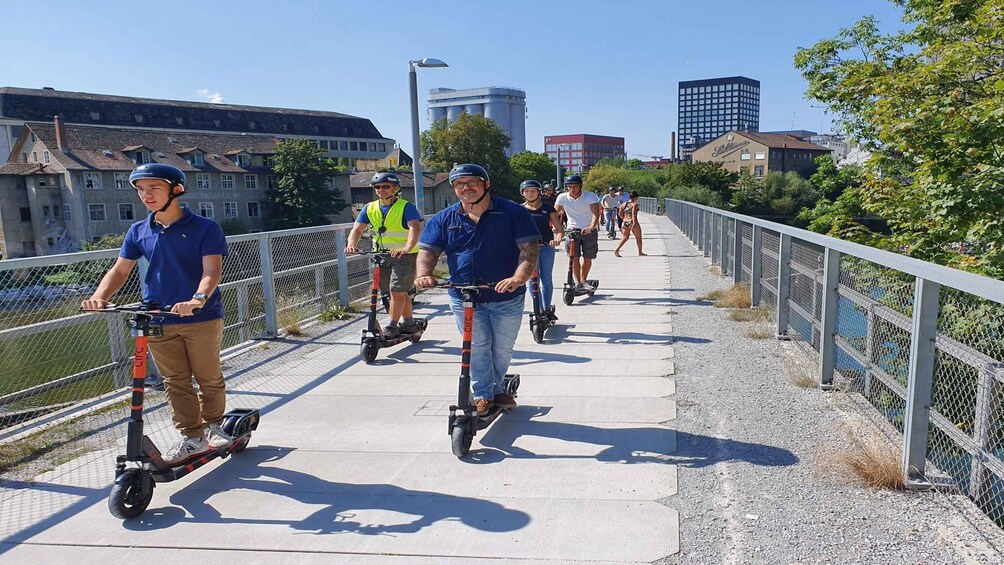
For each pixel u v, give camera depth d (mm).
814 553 3043
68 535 3432
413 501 3689
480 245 4371
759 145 100125
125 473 3512
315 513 3584
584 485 3816
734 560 3021
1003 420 3191
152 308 3600
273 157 69812
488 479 3934
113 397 5645
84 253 5453
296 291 8688
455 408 4234
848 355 5039
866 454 3795
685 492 3688
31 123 62469
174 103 97188
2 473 4215
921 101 9758
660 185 82625
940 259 9047
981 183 8234
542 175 108188
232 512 3621
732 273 11383
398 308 7055
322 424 4945
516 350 7000
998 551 2984
